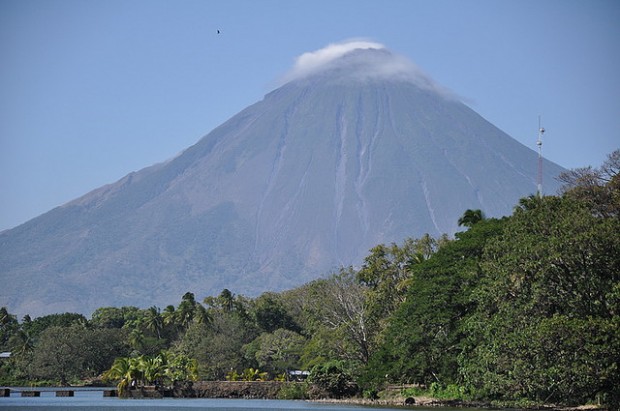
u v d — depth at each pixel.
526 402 98.12
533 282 86.19
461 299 106.25
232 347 193.88
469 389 108.69
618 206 107.06
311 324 185.12
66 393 162.12
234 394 152.62
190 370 163.75
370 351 140.12
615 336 76.88
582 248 82.81
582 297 83.81
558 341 80.00
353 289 148.38
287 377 176.25
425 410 101.69
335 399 137.38
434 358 110.38
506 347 86.25
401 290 146.38
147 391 153.12
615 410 83.44
